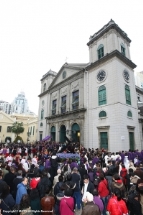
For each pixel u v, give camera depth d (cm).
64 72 2950
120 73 1980
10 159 1095
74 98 2544
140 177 596
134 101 2112
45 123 3272
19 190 470
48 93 3388
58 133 2728
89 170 809
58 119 2809
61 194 475
